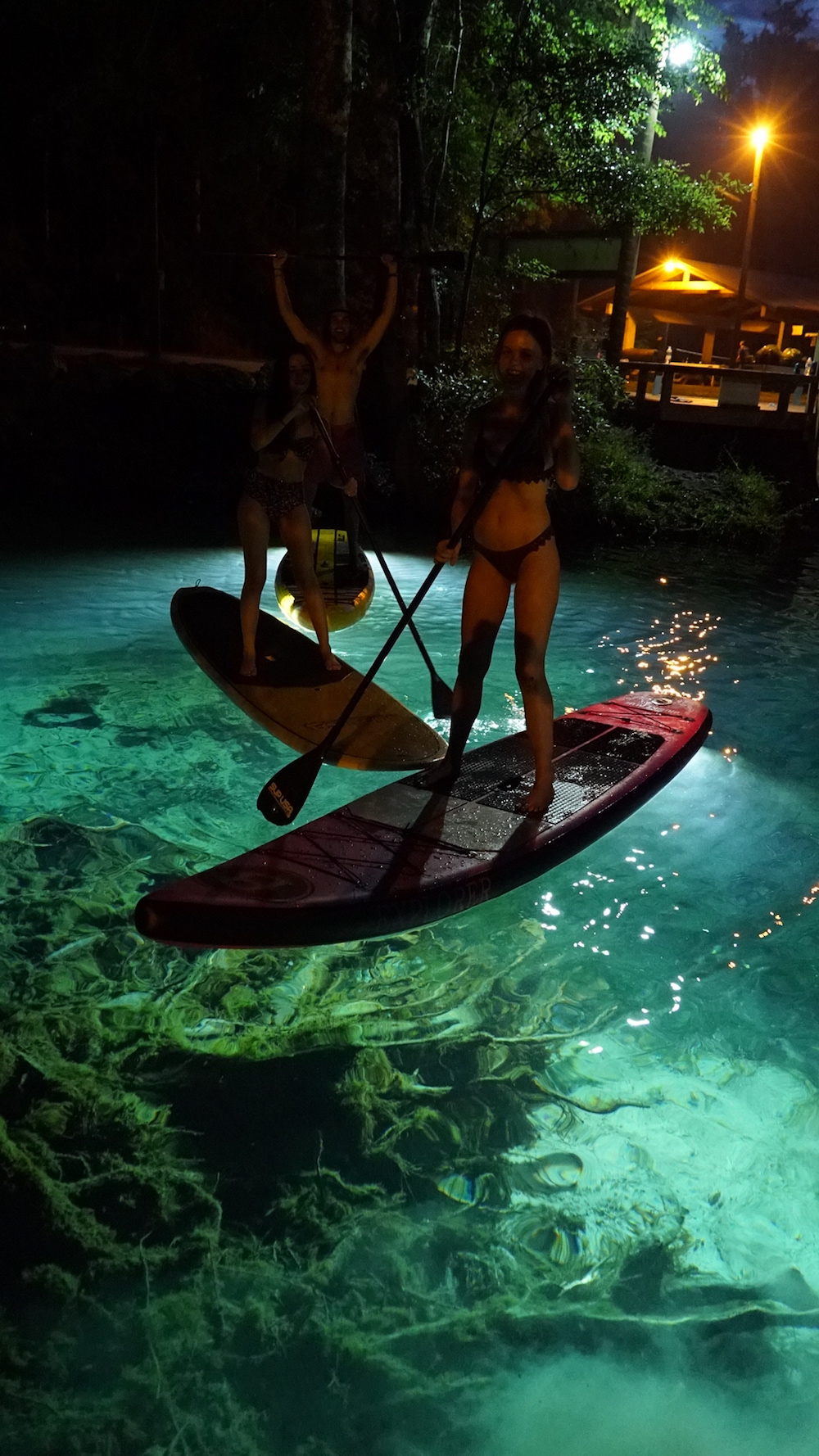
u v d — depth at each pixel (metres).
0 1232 2.76
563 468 4.00
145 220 20.64
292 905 3.40
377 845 3.92
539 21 16.41
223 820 5.25
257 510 5.35
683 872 4.89
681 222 18.12
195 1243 2.76
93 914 4.29
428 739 5.23
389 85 16.23
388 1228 2.84
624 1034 3.70
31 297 20.88
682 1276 2.72
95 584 10.43
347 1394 2.39
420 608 10.23
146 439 17.12
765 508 17.12
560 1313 2.61
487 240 20.94
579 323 27.95
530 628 4.13
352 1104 3.29
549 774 4.26
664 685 7.96
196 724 6.59
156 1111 3.23
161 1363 2.45
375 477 16.39
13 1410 2.31
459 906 3.67
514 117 17.52
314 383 5.12
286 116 19.95
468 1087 3.39
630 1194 2.98
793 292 29.22
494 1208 2.92
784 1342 2.54
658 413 19.52
